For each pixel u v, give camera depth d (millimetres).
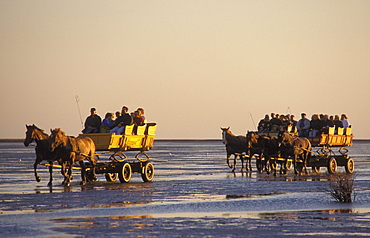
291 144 77875
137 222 35969
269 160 80500
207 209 41562
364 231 32906
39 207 42594
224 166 103250
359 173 82062
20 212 40125
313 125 85625
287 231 32938
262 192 53094
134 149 65625
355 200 46438
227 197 49031
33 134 58250
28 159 132750
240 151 85125
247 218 37438
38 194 51188
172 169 93125
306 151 79375
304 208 42031
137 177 73188
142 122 66812
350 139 89875
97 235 31922
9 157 146125
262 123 90125
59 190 54969
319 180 67250
